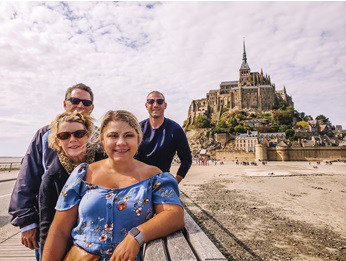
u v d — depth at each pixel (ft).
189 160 6.08
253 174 66.08
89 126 3.44
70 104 4.59
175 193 2.73
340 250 15.16
